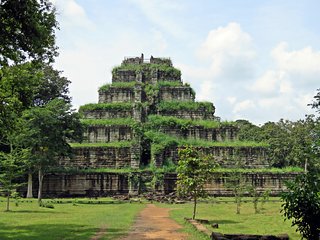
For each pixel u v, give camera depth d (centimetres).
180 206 4544
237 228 2538
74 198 5666
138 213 3531
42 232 2248
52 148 4844
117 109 7000
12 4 1845
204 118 7138
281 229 2497
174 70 7675
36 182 5912
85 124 6644
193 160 3045
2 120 2388
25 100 2461
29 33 1973
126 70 7681
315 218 1334
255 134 8850
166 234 2198
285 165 7994
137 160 6216
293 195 1356
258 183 5959
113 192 5931
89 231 2294
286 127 8881
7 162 3706
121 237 2083
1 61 2048
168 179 5962
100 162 6312
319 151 1514
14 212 3462
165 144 6347
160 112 7081
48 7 2084
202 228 2316
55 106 5156
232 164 6300
